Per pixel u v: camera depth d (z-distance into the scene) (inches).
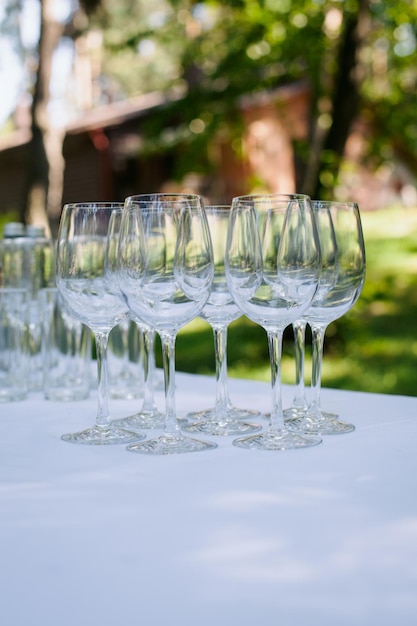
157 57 717.3
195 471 33.4
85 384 51.1
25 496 31.2
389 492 30.6
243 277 36.4
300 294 36.4
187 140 284.4
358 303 218.1
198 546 26.8
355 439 37.6
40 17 247.1
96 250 39.3
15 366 49.9
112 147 455.8
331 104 199.3
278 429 37.9
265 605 23.7
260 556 26.0
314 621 23.0
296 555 26.0
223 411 42.2
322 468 33.4
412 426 39.9
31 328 54.4
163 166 459.8
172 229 35.9
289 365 193.5
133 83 745.6
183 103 267.4
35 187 248.1
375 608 23.4
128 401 50.1
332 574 25.0
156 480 32.5
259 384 55.2
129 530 28.0
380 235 295.6
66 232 39.4
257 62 245.1
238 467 33.8
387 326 234.5
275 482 31.9
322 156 199.0
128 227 36.1
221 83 259.3
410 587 24.3
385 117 272.5
